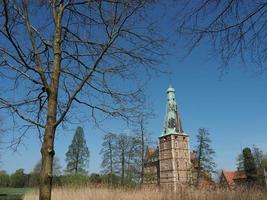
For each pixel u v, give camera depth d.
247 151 63.19
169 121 129.12
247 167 62.59
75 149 60.12
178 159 122.88
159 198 16.02
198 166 58.12
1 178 91.62
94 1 7.12
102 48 7.41
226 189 15.58
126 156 39.72
